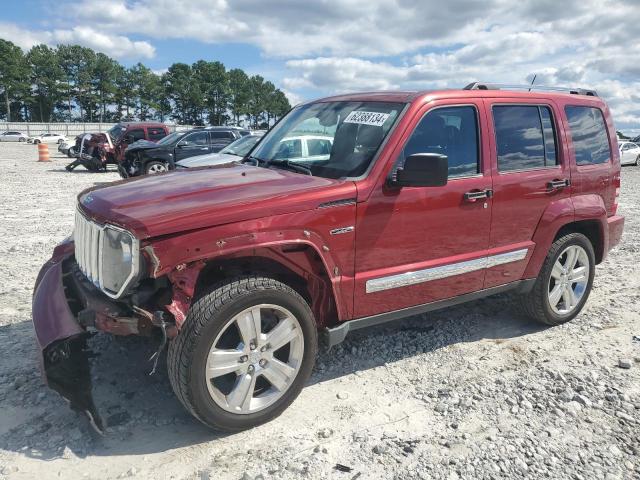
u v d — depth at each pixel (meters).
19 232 8.63
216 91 125.50
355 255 3.57
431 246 3.93
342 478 2.87
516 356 4.35
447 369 4.11
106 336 4.42
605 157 5.21
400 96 4.03
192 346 2.96
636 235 9.11
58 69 114.38
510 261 4.44
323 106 4.54
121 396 3.60
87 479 2.83
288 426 3.34
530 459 3.06
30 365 3.98
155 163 16.88
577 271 4.99
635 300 5.68
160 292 3.07
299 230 3.28
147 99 124.00
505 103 4.35
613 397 3.71
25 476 2.83
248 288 3.11
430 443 3.19
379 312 3.83
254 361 3.21
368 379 3.94
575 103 4.95
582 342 4.63
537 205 4.51
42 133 72.50
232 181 3.59
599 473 2.95
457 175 4.02
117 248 3.00
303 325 3.37
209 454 3.05
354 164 3.71
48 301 3.49
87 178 18.23
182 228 2.93
